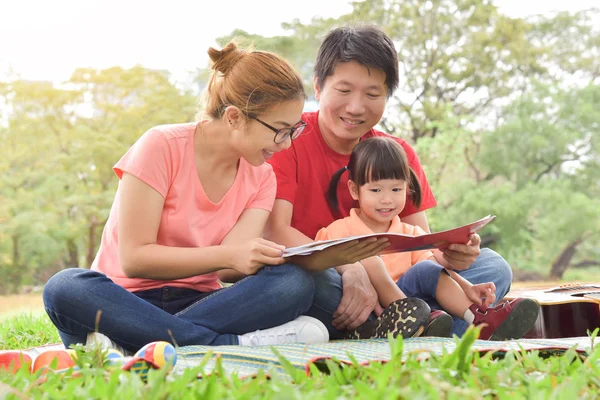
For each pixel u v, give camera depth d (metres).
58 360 1.81
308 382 1.47
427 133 19.94
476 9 19.69
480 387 1.46
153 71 18.75
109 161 17.88
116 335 2.26
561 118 18.16
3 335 3.70
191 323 2.30
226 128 2.49
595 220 17.22
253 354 1.90
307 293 2.40
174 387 1.34
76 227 17.59
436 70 19.88
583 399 1.34
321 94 2.99
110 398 1.34
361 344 2.17
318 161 3.02
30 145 18.16
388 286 2.68
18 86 18.16
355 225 2.94
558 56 20.83
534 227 18.52
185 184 2.52
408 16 19.88
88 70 18.27
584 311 3.16
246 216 2.66
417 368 1.53
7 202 17.58
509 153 17.84
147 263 2.37
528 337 3.17
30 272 18.72
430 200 3.24
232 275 2.72
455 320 2.69
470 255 2.61
